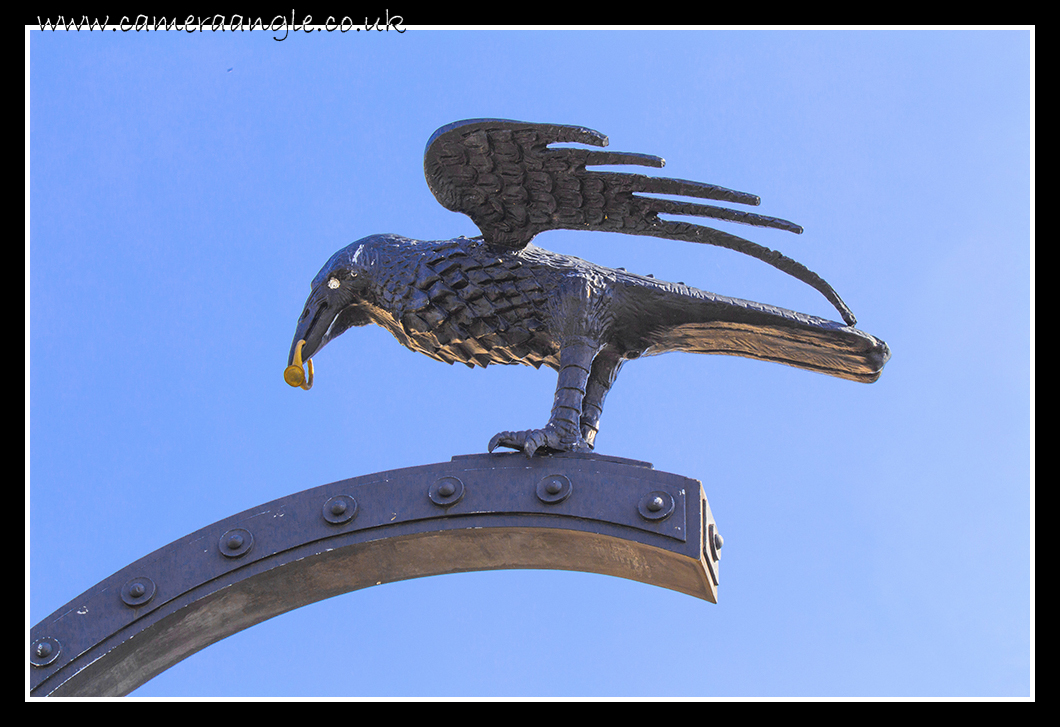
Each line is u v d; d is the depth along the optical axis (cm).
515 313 957
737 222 937
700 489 851
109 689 925
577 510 852
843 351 962
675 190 932
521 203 966
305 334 992
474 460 902
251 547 902
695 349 1005
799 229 916
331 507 902
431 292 963
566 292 948
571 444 895
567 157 932
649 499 844
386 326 1020
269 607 938
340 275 990
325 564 905
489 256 977
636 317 961
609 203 954
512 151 939
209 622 927
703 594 878
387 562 914
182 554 912
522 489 873
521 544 884
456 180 969
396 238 1012
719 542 877
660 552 834
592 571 904
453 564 920
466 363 997
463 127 932
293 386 988
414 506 887
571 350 934
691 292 959
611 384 982
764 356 998
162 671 960
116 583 910
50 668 878
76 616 897
